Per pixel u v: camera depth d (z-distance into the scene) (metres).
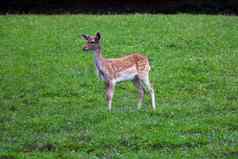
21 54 30.33
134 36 33.09
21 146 18.56
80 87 25.19
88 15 38.50
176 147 18.14
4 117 21.61
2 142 19.05
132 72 22.38
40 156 17.59
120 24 35.47
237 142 18.28
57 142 18.66
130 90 24.84
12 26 35.25
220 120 20.31
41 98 23.84
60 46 31.64
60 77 26.61
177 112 21.38
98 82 25.83
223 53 30.09
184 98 23.50
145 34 33.41
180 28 34.41
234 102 22.62
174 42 31.91
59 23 36.00
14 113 22.06
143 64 22.52
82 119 20.84
